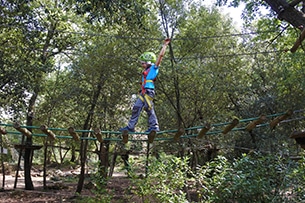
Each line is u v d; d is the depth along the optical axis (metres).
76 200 12.13
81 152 16.06
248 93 15.81
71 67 15.46
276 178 8.99
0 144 18.31
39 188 17.95
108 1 9.81
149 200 9.78
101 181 10.38
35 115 17.34
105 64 13.81
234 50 15.41
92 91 15.79
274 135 14.68
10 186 19.03
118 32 13.58
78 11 10.06
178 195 9.68
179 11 13.75
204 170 9.52
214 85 13.97
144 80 6.33
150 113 6.24
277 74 15.62
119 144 16.70
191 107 15.03
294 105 15.09
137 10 10.35
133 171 9.74
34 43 13.01
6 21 12.71
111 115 16.12
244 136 15.79
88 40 16.25
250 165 9.34
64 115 18.70
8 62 13.01
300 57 12.02
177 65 12.43
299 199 8.38
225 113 16.19
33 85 13.80
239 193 8.77
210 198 8.89
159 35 13.65
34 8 14.51
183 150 14.02
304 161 9.26
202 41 13.54
